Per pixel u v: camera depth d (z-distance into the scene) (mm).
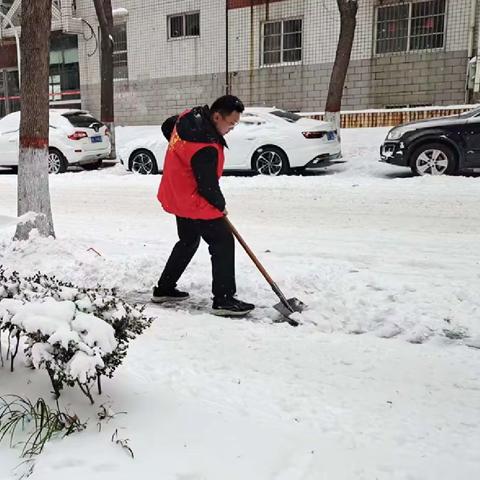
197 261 5508
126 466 2051
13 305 2439
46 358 2268
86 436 2238
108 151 14125
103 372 2363
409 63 16641
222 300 4137
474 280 4809
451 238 6316
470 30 15602
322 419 2533
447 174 10398
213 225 4035
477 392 2889
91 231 7094
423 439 2389
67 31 21891
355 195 9008
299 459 2160
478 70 14516
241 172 12484
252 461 2123
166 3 20234
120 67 21844
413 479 2078
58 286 2715
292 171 12109
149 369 3008
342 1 12766
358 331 3887
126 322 2518
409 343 3623
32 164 6023
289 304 4145
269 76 18766
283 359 3270
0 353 2816
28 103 5941
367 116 16266
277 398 2730
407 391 2881
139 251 5996
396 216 7512
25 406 2449
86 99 22781
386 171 11797
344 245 6109
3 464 2092
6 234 6832
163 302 4473
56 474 1997
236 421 2428
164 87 20906
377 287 4629
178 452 2154
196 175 3873
